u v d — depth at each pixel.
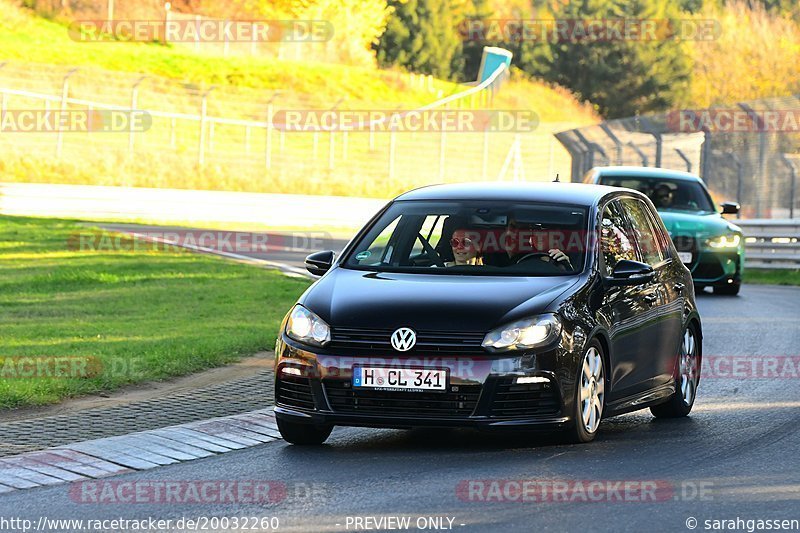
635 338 31.08
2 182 134.62
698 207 72.25
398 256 31.30
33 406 32.81
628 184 72.25
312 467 26.48
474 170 190.25
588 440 29.12
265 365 40.91
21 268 70.44
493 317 27.64
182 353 40.88
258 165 167.62
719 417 33.47
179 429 30.28
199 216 125.88
